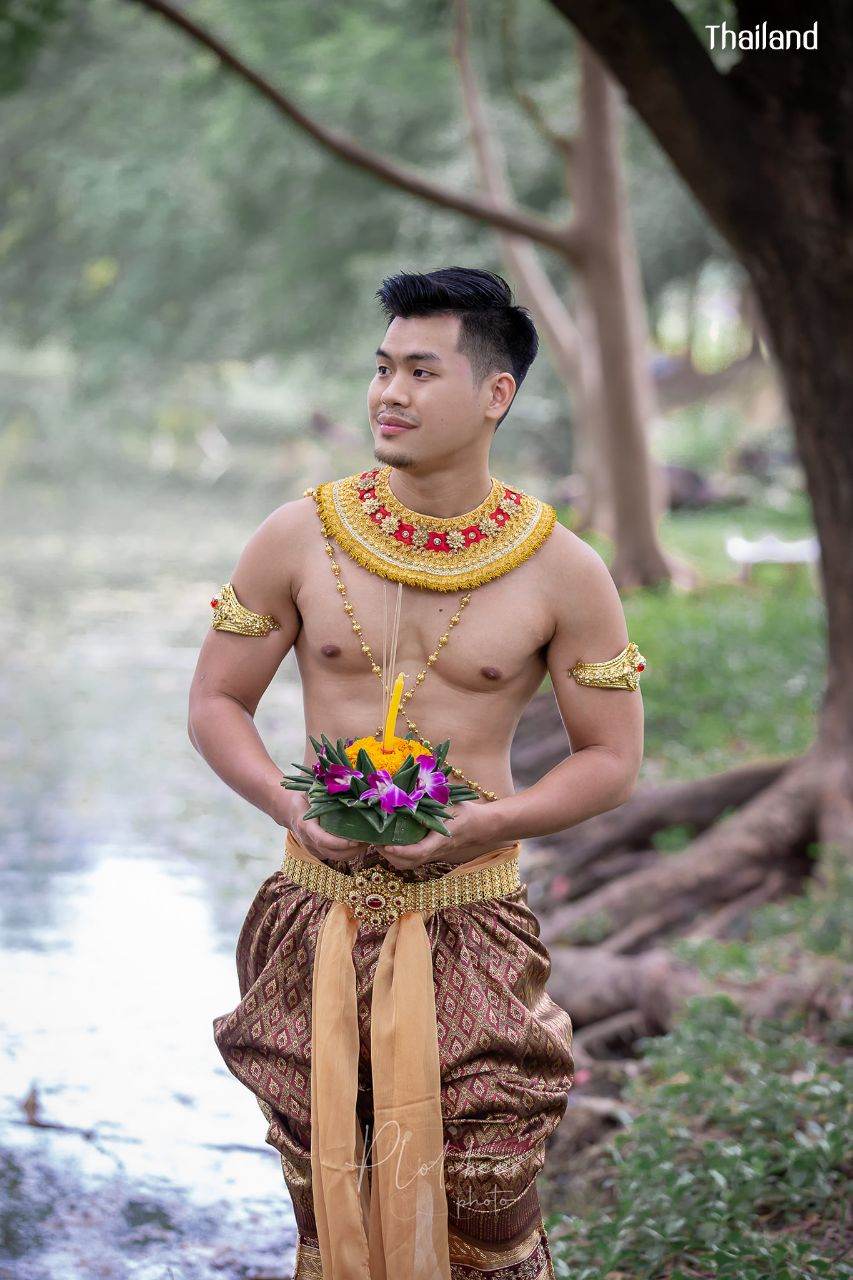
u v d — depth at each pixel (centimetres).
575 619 371
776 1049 631
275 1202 545
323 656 371
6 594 2266
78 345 3866
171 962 809
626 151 2888
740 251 828
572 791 365
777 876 900
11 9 1349
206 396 4922
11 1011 722
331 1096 352
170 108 3284
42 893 930
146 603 2230
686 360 4075
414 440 357
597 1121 623
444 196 1608
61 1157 568
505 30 1939
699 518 2942
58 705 1532
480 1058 360
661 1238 471
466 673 365
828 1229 480
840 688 919
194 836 1077
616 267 1998
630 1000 779
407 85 2755
